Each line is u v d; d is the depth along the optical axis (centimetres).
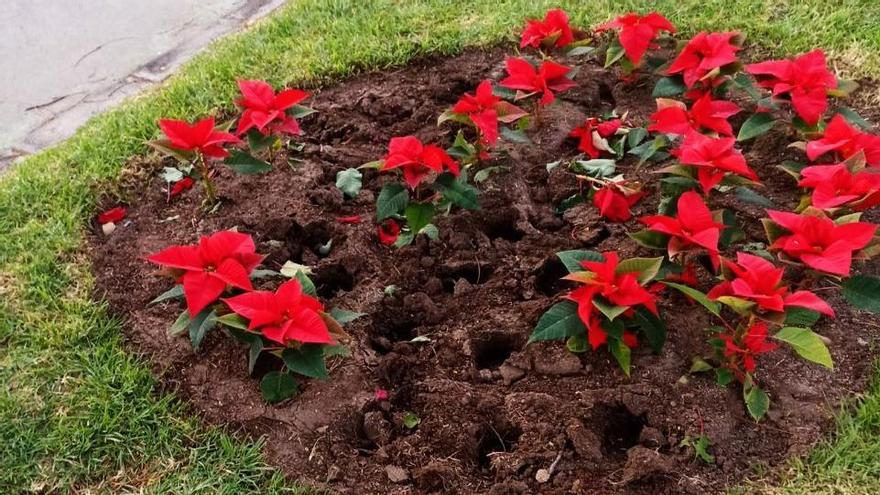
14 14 315
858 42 234
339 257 182
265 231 190
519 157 205
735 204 186
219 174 206
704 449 145
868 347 161
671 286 156
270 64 246
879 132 205
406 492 144
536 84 196
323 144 217
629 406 151
